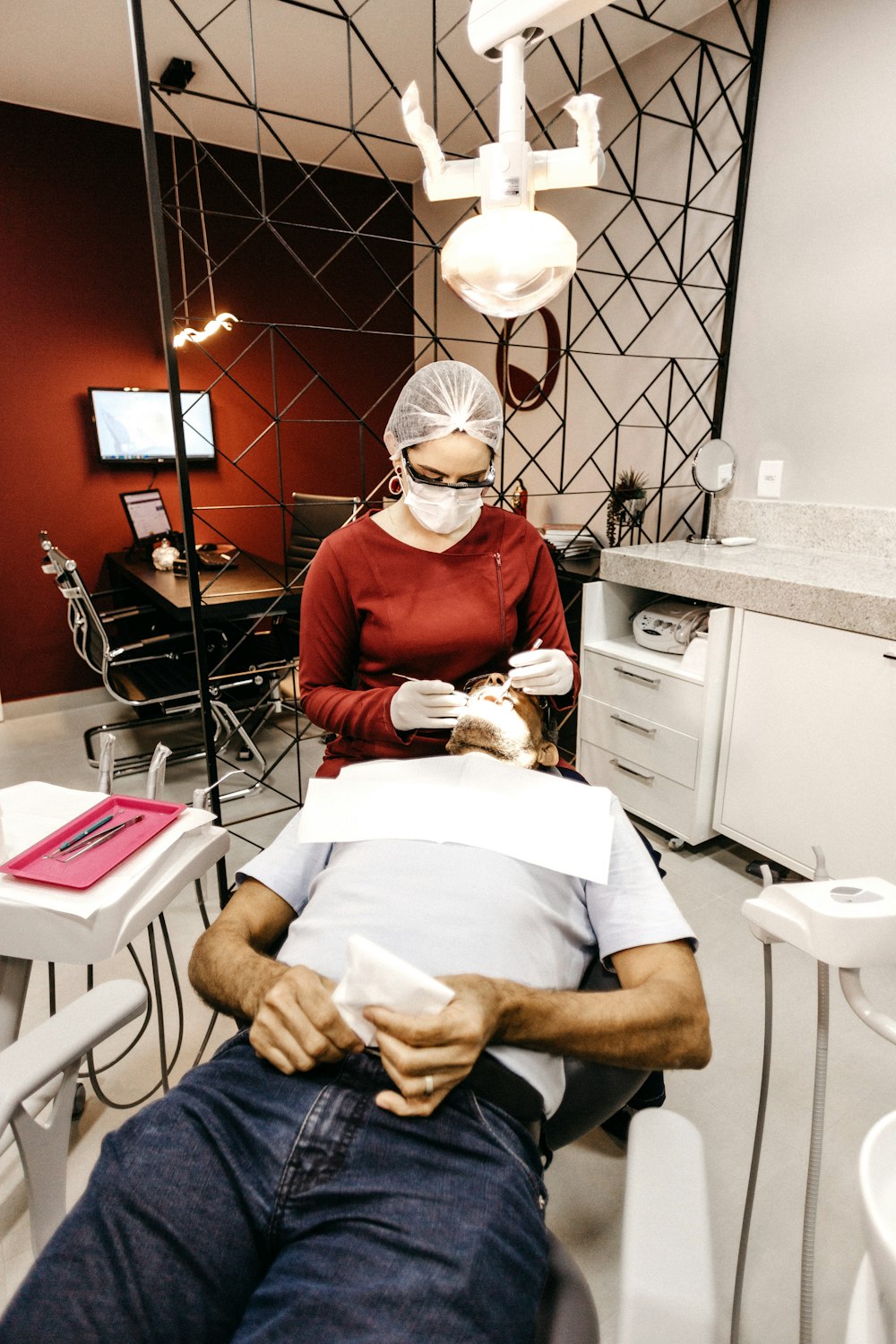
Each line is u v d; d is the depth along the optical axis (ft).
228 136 11.22
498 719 3.30
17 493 11.16
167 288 4.98
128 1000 2.69
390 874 2.76
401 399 3.47
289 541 13.66
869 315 6.99
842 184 6.99
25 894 2.95
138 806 3.60
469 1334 1.79
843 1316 3.42
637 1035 2.45
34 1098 2.95
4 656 11.57
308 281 12.82
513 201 2.47
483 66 9.10
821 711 6.12
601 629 8.13
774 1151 4.25
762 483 8.20
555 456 11.12
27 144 10.21
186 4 7.73
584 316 10.14
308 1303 1.84
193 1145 2.18
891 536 7.09
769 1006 2.68
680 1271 1.52
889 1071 4.82
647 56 8.61
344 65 9.01
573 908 2.97
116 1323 1.87
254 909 3.03
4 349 10.64
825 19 6.86
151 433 11.85
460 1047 2.09
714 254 8.27
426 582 3.70
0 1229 3.76
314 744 10.56
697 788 7.09
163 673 9.46
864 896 2.19
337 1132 2.15
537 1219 2.08
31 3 7.64
